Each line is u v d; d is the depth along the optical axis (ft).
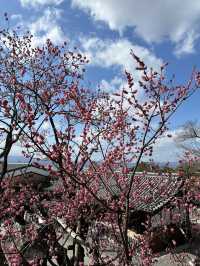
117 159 25.84
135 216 47.19
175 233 58.95
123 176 26.61
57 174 24.03
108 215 26.99
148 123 19.61
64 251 26.11
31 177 41.14
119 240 26.00
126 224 18.51
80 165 25.52
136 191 43.01
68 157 22.72
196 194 43.93
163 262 52.80
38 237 27.02
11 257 25.48
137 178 43.16
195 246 59.88
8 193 32.68
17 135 25.49
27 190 35.22
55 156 18.21
